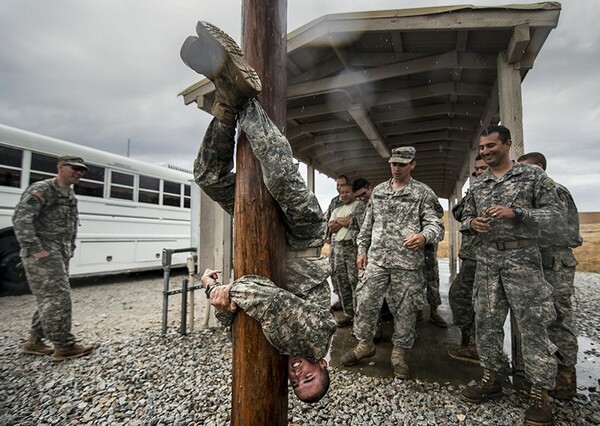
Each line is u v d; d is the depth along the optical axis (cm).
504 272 194
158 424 192
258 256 110
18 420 201
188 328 372
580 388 227
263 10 116
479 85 344
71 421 198
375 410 199
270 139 104
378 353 292
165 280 346
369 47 298
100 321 415
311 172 611
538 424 177
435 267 376
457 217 262
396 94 368
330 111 395
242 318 109
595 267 1051
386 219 258
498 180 201
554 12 215
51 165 557
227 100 107
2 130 497
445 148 555
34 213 274
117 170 654
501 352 202
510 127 239
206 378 249
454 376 243
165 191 767
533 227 181
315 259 128
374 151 606
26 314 440
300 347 109
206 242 377
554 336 211
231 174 136
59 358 282
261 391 107
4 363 281
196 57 100
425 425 183
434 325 376
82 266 583
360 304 261
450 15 237
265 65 114
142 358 288
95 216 609
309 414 195
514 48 227
